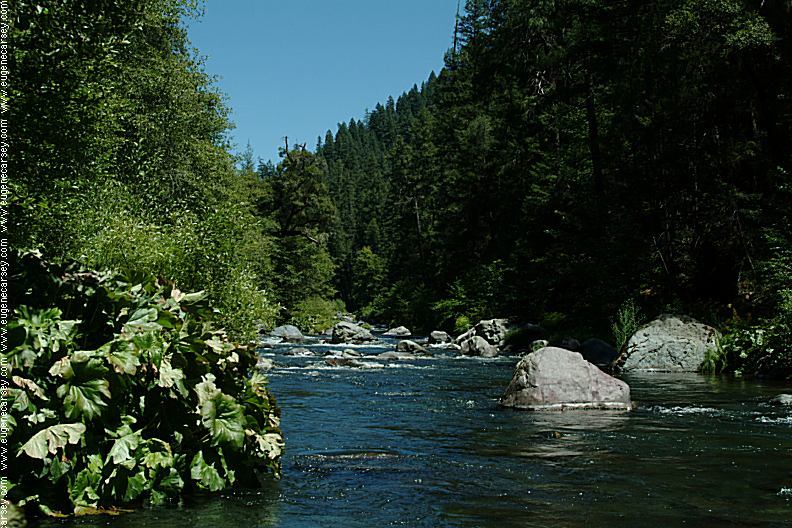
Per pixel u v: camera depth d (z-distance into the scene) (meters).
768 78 23.33
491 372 18.80
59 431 4.57
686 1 23.86
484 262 44.16
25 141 6.54
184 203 17.73
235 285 15.35
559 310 32.94
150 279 6.29
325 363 20.98
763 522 4.92
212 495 5.54
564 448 7.84
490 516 5.07
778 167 20.77
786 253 19.23
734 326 19.33
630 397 12.44
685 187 25.36
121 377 4.98
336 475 6.41
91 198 10.61
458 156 47.34
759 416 10.31
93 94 6.99
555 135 37.19
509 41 32.38
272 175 56.09
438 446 8.00
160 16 17.70
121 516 4.80
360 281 82.94
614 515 5.09
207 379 5.75
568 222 29.61
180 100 19.08
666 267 25.52
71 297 5.42
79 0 6.68
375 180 103.25
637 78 26.09
